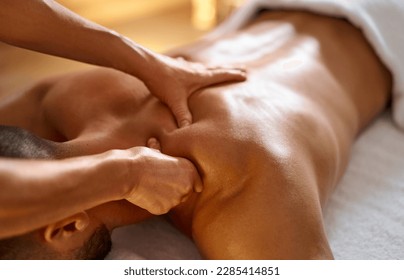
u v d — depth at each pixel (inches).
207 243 31.8
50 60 85.1
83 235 31.5
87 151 32.5
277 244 29.6
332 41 46.9
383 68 48.6
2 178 21.2
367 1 48.4
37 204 22.2
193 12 101.1
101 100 36.6
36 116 39.4
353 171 43.4
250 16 54.9
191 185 31.0
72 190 23.8
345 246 36.4
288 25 48.7
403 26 49.0
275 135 33.2
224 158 32.1
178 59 40.6
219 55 44.1
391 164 44.3
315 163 34.4
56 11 33.7
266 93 37.0
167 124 35.2
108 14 99.6
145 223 39.2
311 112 37.0
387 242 36.5
